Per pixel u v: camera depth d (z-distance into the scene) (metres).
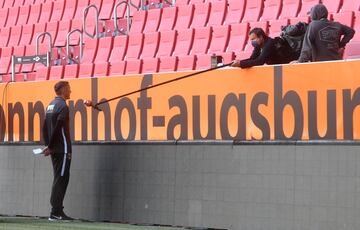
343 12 30.77
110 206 21.53
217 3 37.66
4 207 24.62
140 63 35.75
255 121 18.27
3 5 52.53
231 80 18.77
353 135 16.47
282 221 17.62
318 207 16.95
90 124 22.16
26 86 24.02
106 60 39.31
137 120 20.88
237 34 34.66
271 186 17.86
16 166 24.31
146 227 19.94
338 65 16.78
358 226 16.20
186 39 36.62
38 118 23.59
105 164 21.69
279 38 19.20
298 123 17.45
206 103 19.28
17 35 47.31
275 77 17.91
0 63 45.06
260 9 35.97
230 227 18.66
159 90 20.34
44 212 23.38
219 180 18.92
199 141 19.36
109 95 21.64
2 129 24.78
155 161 20.36
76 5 46.44
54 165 22.00
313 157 17.08
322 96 17.05
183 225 19.69
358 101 16.39
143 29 39.97
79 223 21.27
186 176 19.64
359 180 16.25
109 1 44.22
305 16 33.91
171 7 39.25
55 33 44.78
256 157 18.17
